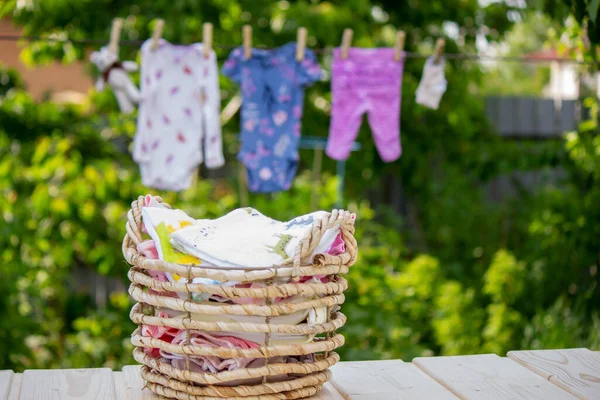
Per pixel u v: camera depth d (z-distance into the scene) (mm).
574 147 3479
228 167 5188
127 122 4430
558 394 1296
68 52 4457
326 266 1190
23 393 1276
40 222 4340
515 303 4023
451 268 4895
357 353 3463
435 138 4977
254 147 3207
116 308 4625
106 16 4336
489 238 5137
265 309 1137
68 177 4340
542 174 5500
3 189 4309
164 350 1200
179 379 1194
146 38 4293
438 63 3033
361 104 3164
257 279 1129
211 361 1179
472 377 1387
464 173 5363
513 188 5770
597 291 3064
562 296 3566
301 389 1222
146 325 1227
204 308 1141
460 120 4887
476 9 4816
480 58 3012
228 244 1194
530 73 13453
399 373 1418
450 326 3881
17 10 4273
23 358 3980
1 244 4066
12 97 4316
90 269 5125
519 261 4590
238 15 4457
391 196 5590
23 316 3787
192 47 3098
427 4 4734
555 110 5723
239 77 3174
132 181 4406
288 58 3166
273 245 1203
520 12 4758
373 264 4418
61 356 4152
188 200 4434
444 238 5098
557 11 2420
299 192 4516
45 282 4375
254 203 4578
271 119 3209
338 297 1219
